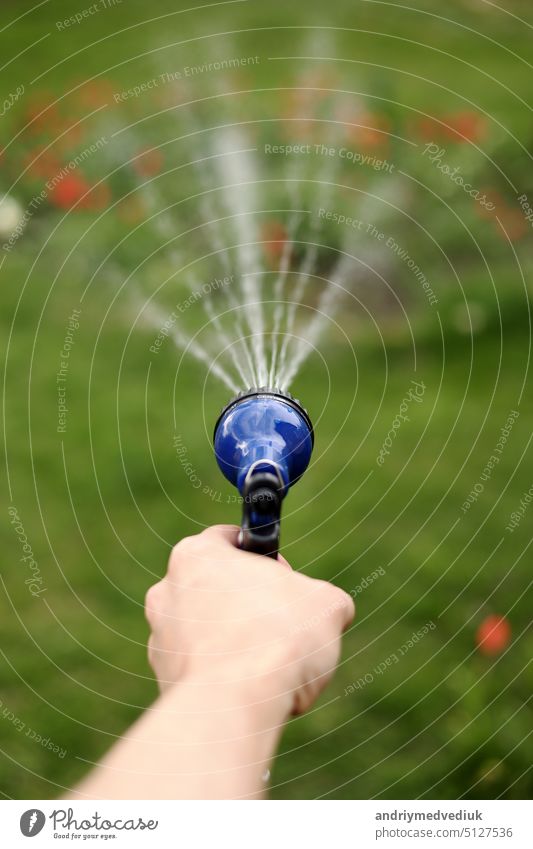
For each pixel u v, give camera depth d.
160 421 3.29
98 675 2.44
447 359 3.63
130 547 2.84
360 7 7.48
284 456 1.10
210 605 0.83
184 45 6.48
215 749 0.70
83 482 3.05
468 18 7.32
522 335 3.66
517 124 5.08
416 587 2.65
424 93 5.82
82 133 4.68
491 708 2.22
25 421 3.28
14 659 2.47
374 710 2.30
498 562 2.74
